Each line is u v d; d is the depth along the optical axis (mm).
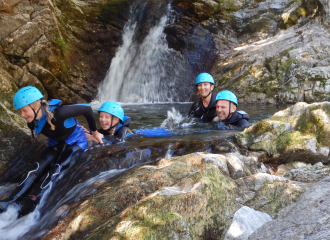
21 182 3543
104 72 11070
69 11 10773
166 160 3195
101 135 4402
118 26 11875
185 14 13617
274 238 1841
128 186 2734
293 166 3549
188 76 12008
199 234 2264
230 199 2514
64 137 3910
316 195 2195
